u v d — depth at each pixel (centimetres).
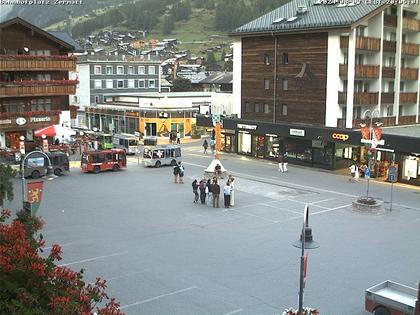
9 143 5441
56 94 5450
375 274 2152
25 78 5481
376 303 1686
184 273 2128
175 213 3159
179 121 7512
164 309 1778
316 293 1938
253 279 2069
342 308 1808
